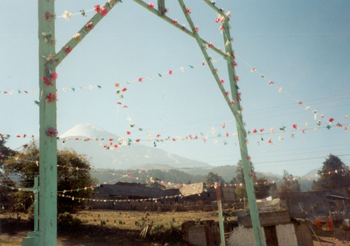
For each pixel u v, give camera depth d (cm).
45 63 391
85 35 425
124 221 2897
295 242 1889
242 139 680
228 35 735
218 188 1254
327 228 2594
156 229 2228
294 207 3703
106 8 445
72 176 2445
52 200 356
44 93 381
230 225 2164
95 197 4366
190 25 605
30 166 2312
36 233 1084
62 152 2517
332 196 3906
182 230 2141
